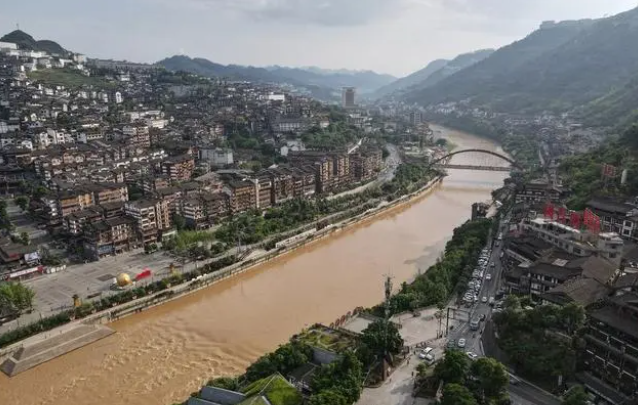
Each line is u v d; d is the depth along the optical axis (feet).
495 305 552.00
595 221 640.17
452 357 409.08
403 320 537.65
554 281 535.60
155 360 514.68
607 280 521.65
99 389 465.88
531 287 554.46
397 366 453.99
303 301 646.74
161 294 645.51
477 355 458.09
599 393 386.52
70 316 574.97
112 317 597.93
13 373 482.69
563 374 402.72
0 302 560.61
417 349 479.00
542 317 437.58
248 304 643.86
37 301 610.24
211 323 593.42
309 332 515.91
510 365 433.07
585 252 616.39
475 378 400.88
